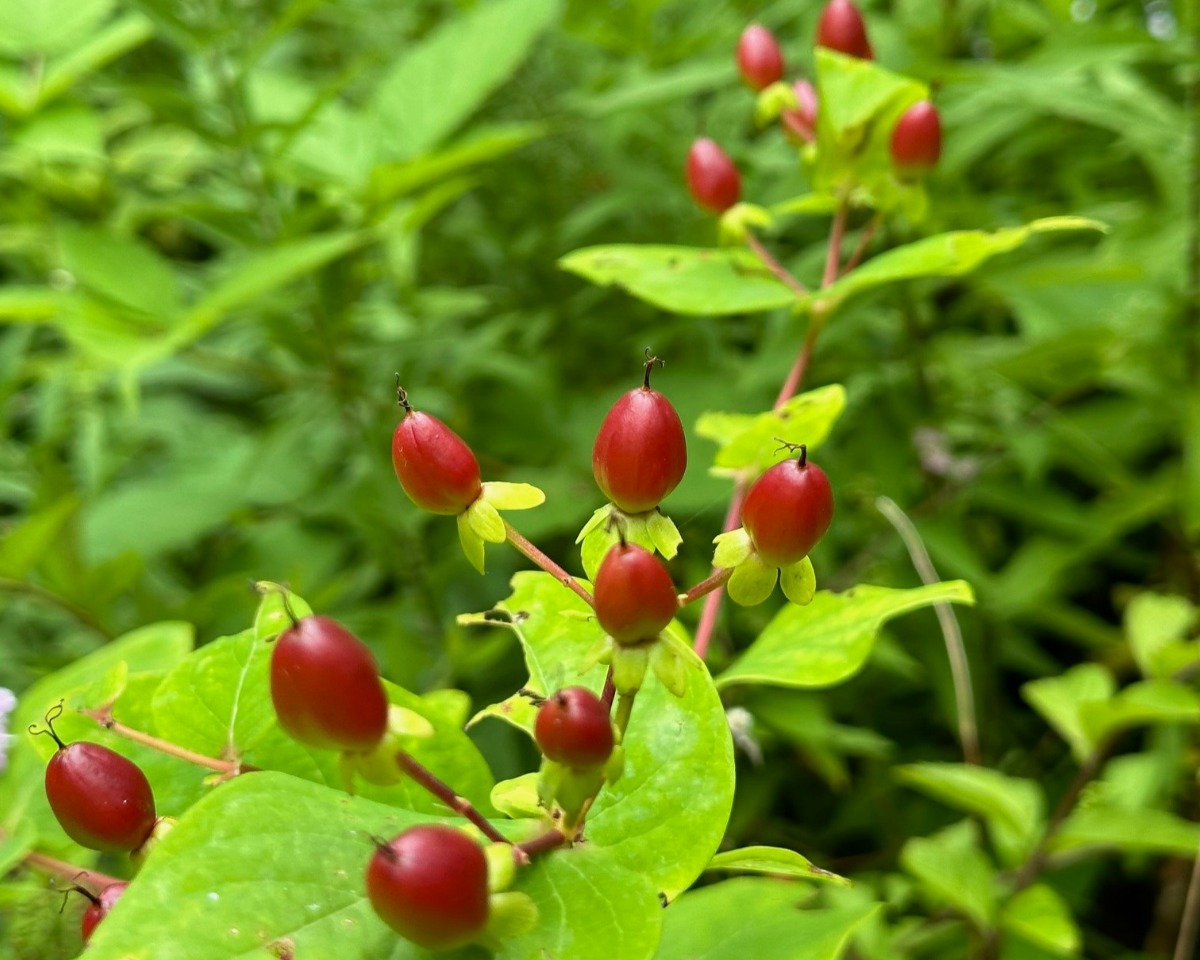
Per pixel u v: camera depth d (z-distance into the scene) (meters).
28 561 0.31
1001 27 0.41
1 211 0.48
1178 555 0.41
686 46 0.42
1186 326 0.36
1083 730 0.29
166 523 0.41
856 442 0.38
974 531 0.43
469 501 0.17
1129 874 0.40
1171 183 0.36
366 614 0.36
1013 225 0.39
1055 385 0.37
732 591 0.17
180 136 0.52
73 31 0.36
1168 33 0.39
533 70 0.49
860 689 0.39
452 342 0.43
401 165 0.32
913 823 0.38
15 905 0.19
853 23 0.26
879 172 0.25
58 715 0.18
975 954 0.30
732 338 0.43
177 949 0.15
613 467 0.17
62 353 0.55
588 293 0.45
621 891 0.16
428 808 0.18
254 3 0.48
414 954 0.15
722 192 0.26
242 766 0.18
